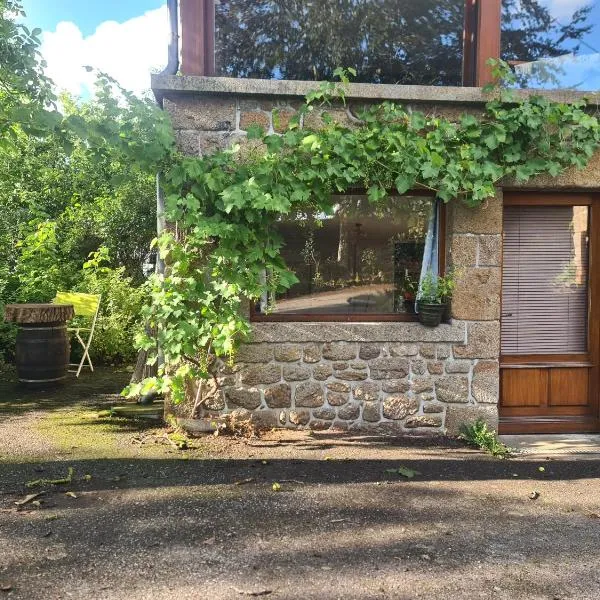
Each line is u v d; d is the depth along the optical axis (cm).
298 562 286
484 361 509
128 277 920
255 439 480
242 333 477
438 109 500
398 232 521
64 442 463
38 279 805
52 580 265
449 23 531
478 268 505
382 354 506
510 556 297
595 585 271
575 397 546
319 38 530
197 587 262
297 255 514
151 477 392
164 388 474
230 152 465
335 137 471
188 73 491
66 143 484
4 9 493
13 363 788
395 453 458
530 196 529
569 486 396
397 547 304
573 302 545
